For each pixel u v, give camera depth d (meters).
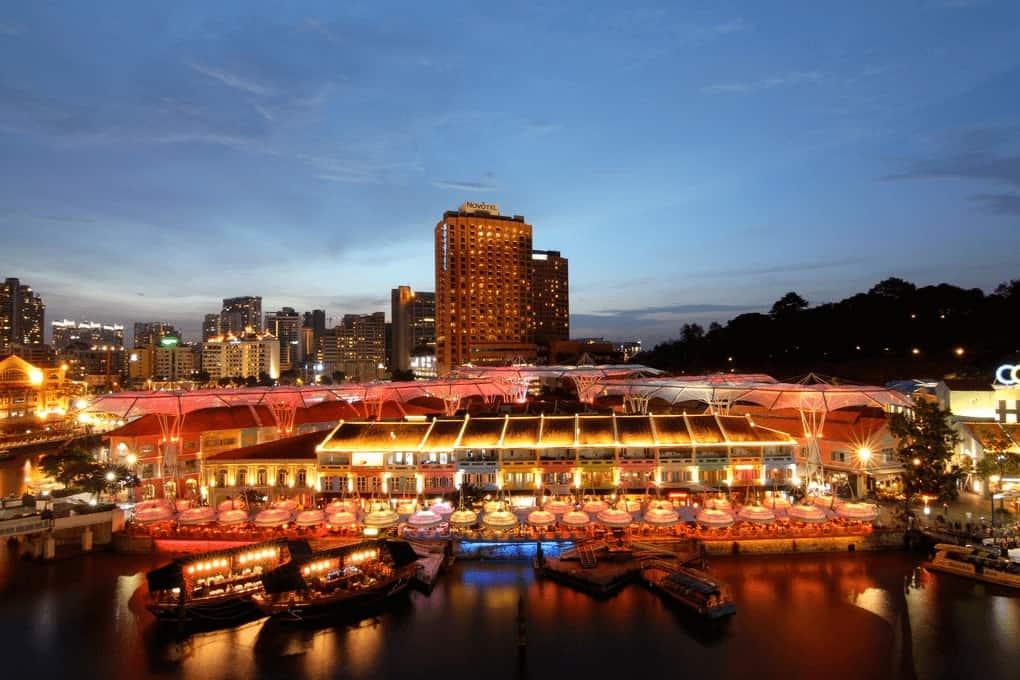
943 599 63.53
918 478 80.12
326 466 88.31
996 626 58.28
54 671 53.59
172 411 102.75
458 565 73.94
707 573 68.50
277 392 120.81
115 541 78.94
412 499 84.62
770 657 54.12
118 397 102.06
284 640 58.53
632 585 68.06
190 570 63.44
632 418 92.62
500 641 57.38
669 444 86.25
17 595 67.38
